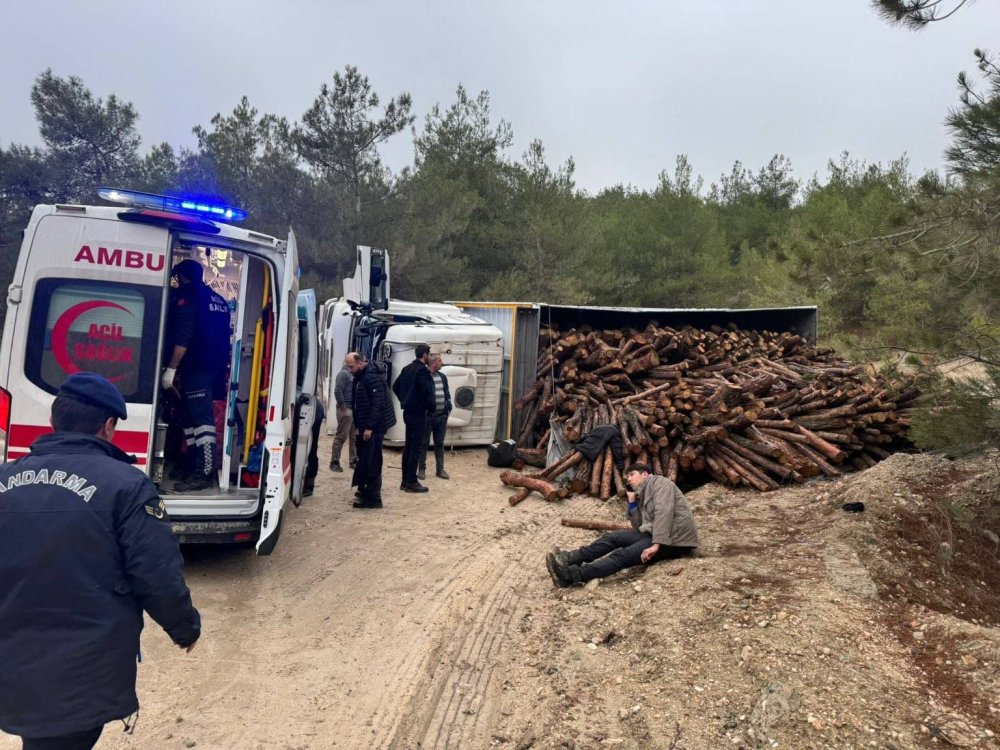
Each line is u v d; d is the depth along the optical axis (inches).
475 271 988.6
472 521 326.3
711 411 376.2
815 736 146.1
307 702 173.2
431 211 863.1
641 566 256.5
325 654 197.6
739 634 185.5
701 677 172.7
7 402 212.7
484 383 487.8
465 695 181.6
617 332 496.1
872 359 257.4
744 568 233.0
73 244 218.4
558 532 316.5
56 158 944.9
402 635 210.8
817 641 179.0
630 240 1123.3
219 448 263.9
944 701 157.2
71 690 98.1
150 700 169.2
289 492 265.6
